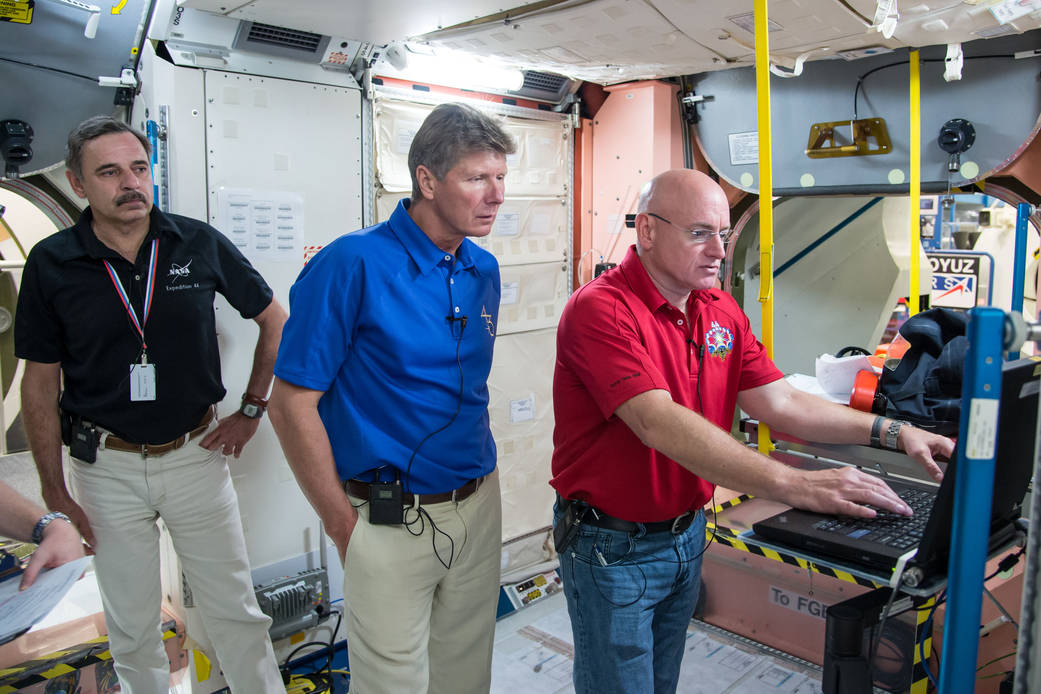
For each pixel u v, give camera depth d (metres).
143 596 2.58
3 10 2.65
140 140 2.39
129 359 2.43
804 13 2.35
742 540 1.74
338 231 3.16
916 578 1.33
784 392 2.11
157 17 2.65
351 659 2.01
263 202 2.93
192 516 2.58
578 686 2.04
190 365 2.51
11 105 2.81
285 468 3.11
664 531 1.95
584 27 2.60
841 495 1.64
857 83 3.21
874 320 4.60
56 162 2.97
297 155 3.00
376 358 1.92
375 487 1.90
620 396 1.75
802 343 4.63
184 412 2.52
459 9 2.44
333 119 3.08
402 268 1.92
